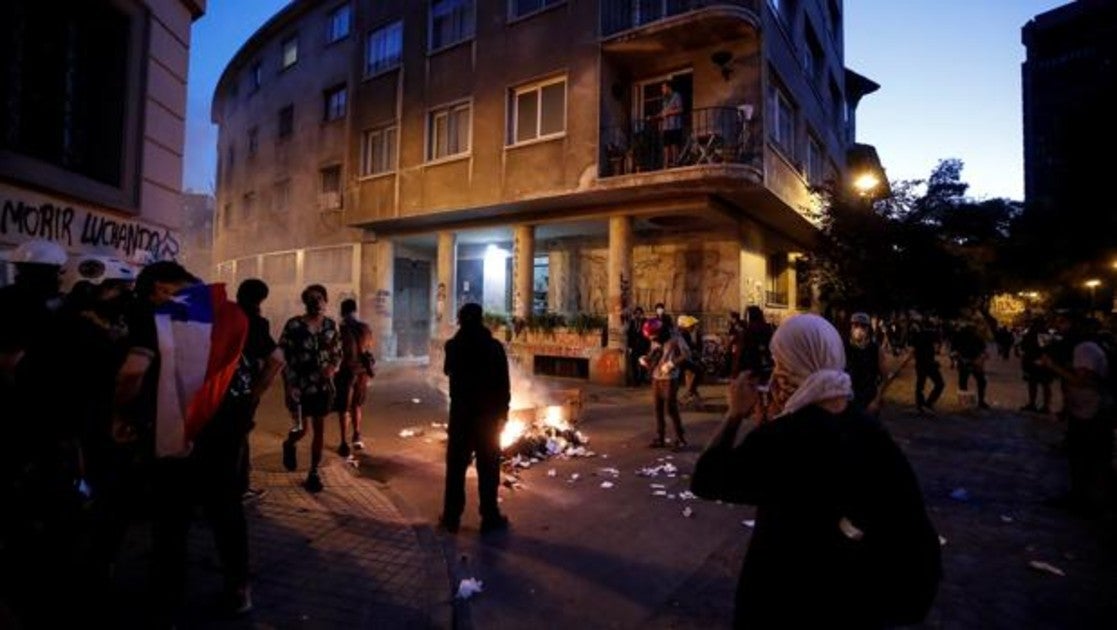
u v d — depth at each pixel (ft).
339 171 71.41
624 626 11.44
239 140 92.89
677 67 47.67
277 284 80.43
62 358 9.48
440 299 59.98
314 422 18.67
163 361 9.35
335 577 12.81
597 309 58.75
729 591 12.91
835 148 74.18
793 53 53.01
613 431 29.84
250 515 16.30
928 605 5.90
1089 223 89.86
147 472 9.69
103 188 17.94
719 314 51.72
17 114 15.70
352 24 68.18
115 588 11.53
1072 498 18.60
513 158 49.47
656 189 43.32
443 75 55.42
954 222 47.78
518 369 52.26
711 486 6.71
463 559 14.28
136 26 19.20
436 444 26.45
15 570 9.14
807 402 6.40
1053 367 19.30
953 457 25.48
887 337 72.74
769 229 58.59
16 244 15.66
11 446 8.86
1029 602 12.58
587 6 46.32
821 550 5.96
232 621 10.78
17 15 15.58
